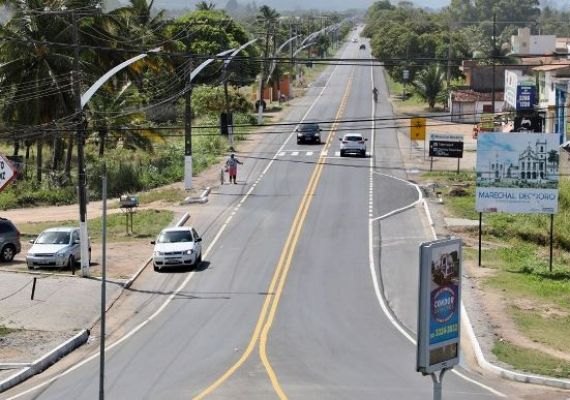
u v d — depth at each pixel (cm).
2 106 6731
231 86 12769
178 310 3766
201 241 4822
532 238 5406
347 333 3400
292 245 4991
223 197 6412
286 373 2828
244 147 9012
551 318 3631
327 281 4256
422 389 2664
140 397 2572
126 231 5347
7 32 6569
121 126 7200
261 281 4259
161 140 8044
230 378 2762
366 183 6888
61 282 4112
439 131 10606
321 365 2941
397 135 9881
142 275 4378
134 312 3750
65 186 6825
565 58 13425
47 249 4412
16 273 4300
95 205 6384
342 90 15362
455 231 5366
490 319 3569
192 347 3194
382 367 2928
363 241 5081
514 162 4450
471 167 7769
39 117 6731
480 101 11969
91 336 3400
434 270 1752
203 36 13250
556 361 3038
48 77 6669
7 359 2995
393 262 4619
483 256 4794
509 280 4244
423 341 1752
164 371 2877
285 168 7612
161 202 6275
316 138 9206
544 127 9125
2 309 3659
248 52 14100
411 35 16612
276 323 3538
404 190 6594
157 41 8388
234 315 3669
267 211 5909
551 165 4434
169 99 9119
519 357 3066
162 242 4500
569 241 5369
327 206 6047
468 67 13775
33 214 6125
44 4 6675
